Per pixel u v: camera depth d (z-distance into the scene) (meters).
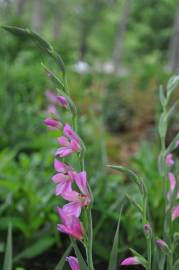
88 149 5.23
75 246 1.80
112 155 7.02
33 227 3.64
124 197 3.62
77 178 1.71
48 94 3.98
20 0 16.47
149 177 4.35
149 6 29.94
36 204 3.71
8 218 3.56
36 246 3.39
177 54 20.09
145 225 1.83
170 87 2.03
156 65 8.66
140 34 31.66
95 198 3.76
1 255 3.61
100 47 35.16
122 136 9.16
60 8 35.38
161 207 3.63
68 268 3.43
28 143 5.82
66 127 1.74
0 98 6.88
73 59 8.12
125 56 33.41
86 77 8.00
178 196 2.00
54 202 3.77
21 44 7.46
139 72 10.39
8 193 3.84
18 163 5.61
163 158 2.03
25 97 7.19
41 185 4.32
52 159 4.49
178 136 1.99
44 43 1.75
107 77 9.84
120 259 3.45
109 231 3.72
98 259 3.58
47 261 3.66
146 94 10.02
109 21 35.06
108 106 8.80
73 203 1.72
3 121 6.48
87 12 34.41
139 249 3.49
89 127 6.35
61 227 1.75
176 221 3.18
